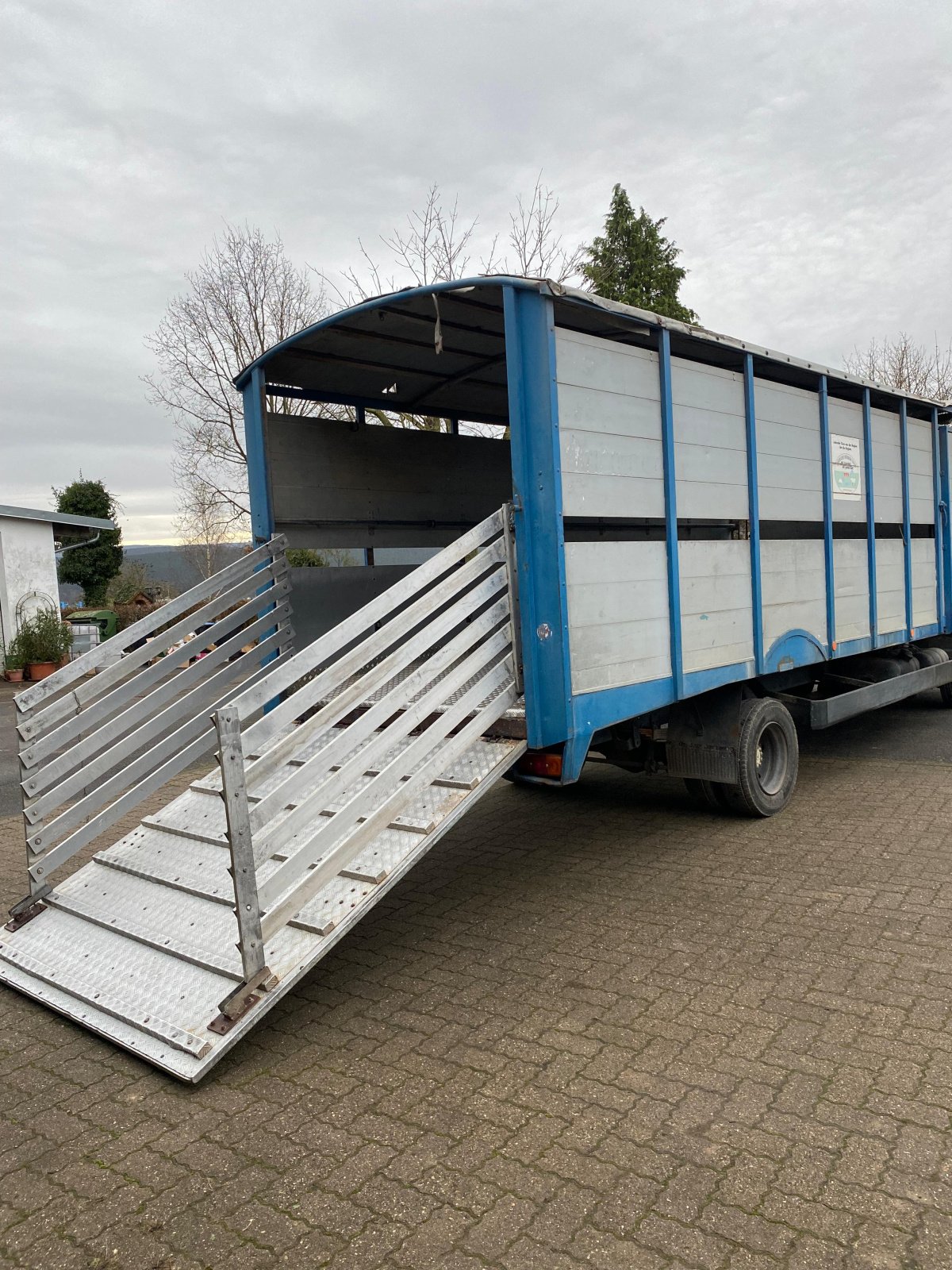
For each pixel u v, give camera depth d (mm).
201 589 5355
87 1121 3016
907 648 8398
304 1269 2281
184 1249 2383
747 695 6090
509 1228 2379
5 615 19656
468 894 4996
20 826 7164
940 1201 2400
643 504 4723
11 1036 3678
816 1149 2639
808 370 6137
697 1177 2541
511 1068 3176
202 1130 2916
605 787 7395
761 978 3748
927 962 3805
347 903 3678
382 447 6727
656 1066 3123
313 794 3537
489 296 4875
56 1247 2418
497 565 4285
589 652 4363
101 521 21297
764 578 5809
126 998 3592
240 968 3447
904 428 7797
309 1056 3354
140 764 5008
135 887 4391
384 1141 2795
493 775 4195
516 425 4195
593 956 4062
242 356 19625
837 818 6000
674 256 24688
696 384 5152
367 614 3715
